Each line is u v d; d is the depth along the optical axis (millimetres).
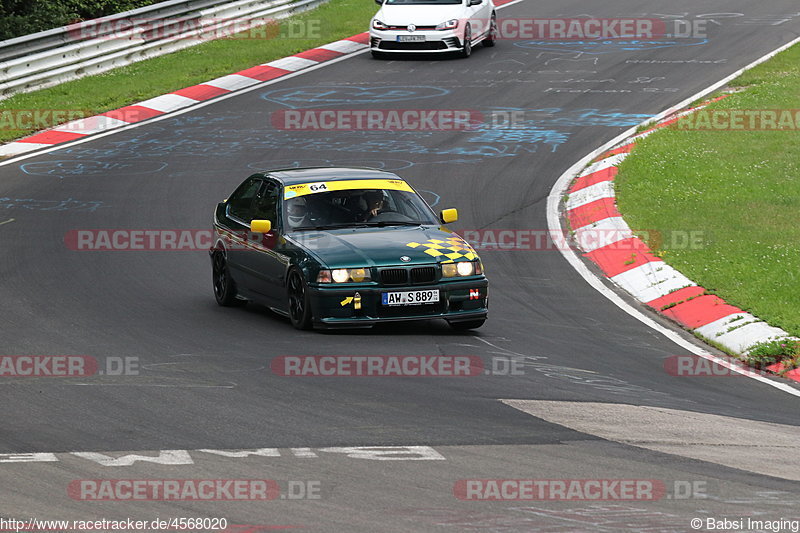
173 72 91562
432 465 24875
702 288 46500
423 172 67125
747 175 64000
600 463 25422
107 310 42812
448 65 93688
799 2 117250
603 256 52688
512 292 47312
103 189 64125
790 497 23406
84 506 21969
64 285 46875
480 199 62344
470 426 28266
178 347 36938
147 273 49312
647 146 69625
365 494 22828
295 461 25016
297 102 83375
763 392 35031
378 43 95188
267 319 41719
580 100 82625
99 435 27062
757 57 93562
